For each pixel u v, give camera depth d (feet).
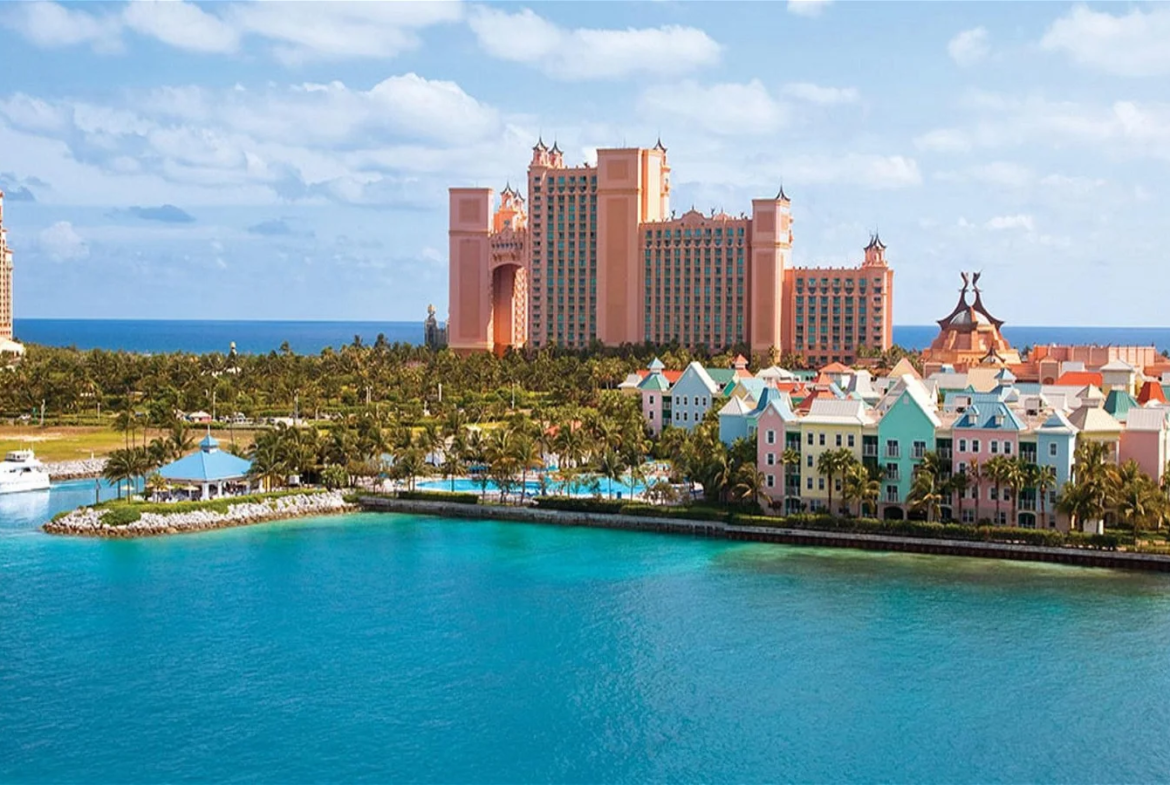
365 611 638.94
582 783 444.14
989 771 453.99
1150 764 459.32
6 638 589.32
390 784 442.09
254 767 453.99
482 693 525.75
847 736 483.10
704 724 495.00
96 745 469.98
